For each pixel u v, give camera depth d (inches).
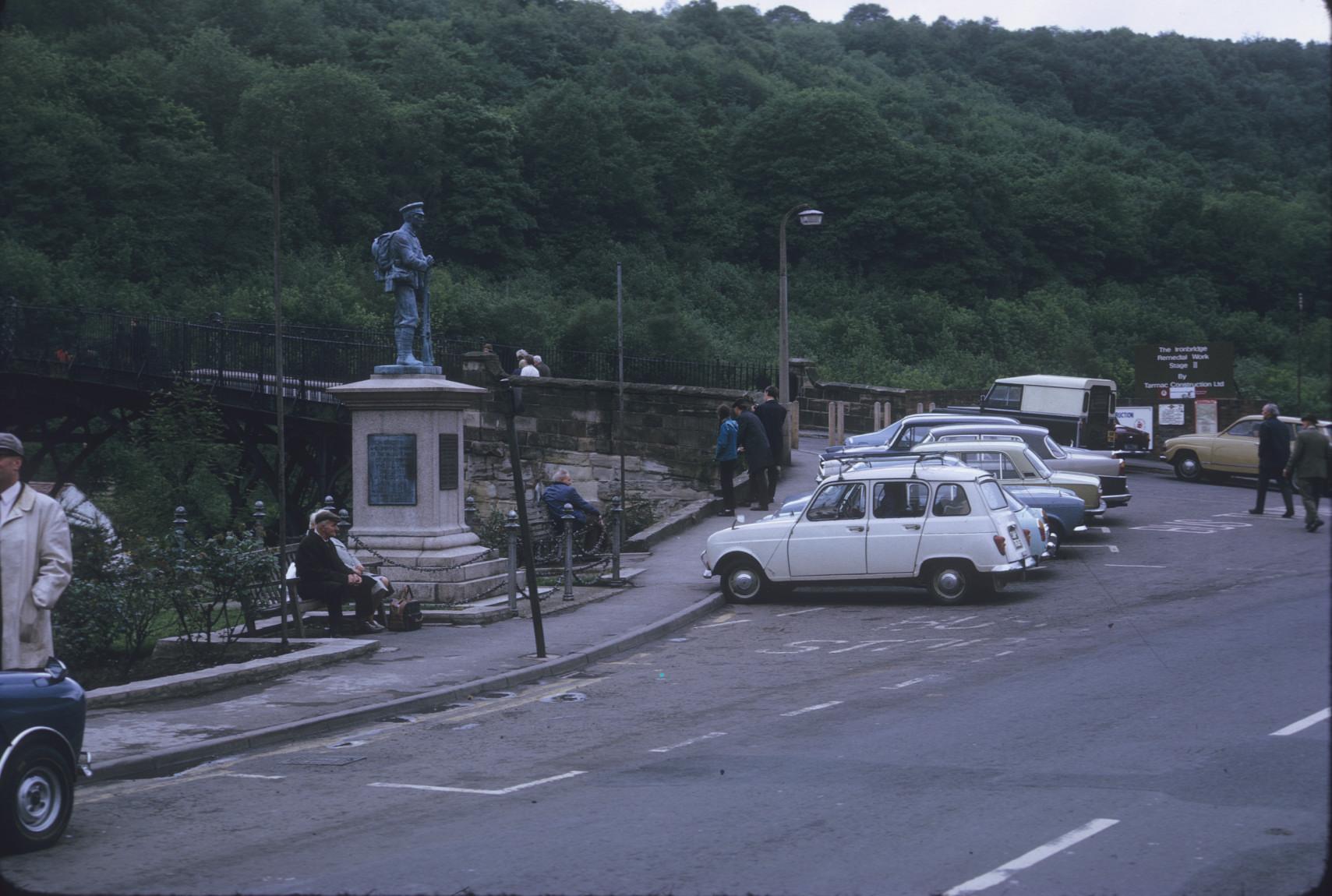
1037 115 4815.5
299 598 623.5
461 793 335.6
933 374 2952.8
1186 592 680.4
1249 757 343.3
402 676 519.5
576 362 1558.8
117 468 1494.8
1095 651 528.4
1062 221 3523.6
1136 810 296.2
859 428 1791.3
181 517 571.8
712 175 4104.3
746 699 466.9
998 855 263.7
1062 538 834.8
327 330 1433.3
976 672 496.7
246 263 2524.6
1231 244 2151.8
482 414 1206.9
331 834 296.8
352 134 3083.2
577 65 4869.6
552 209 3681.1
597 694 491.8
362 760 386.3
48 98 2516.0
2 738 278.7
